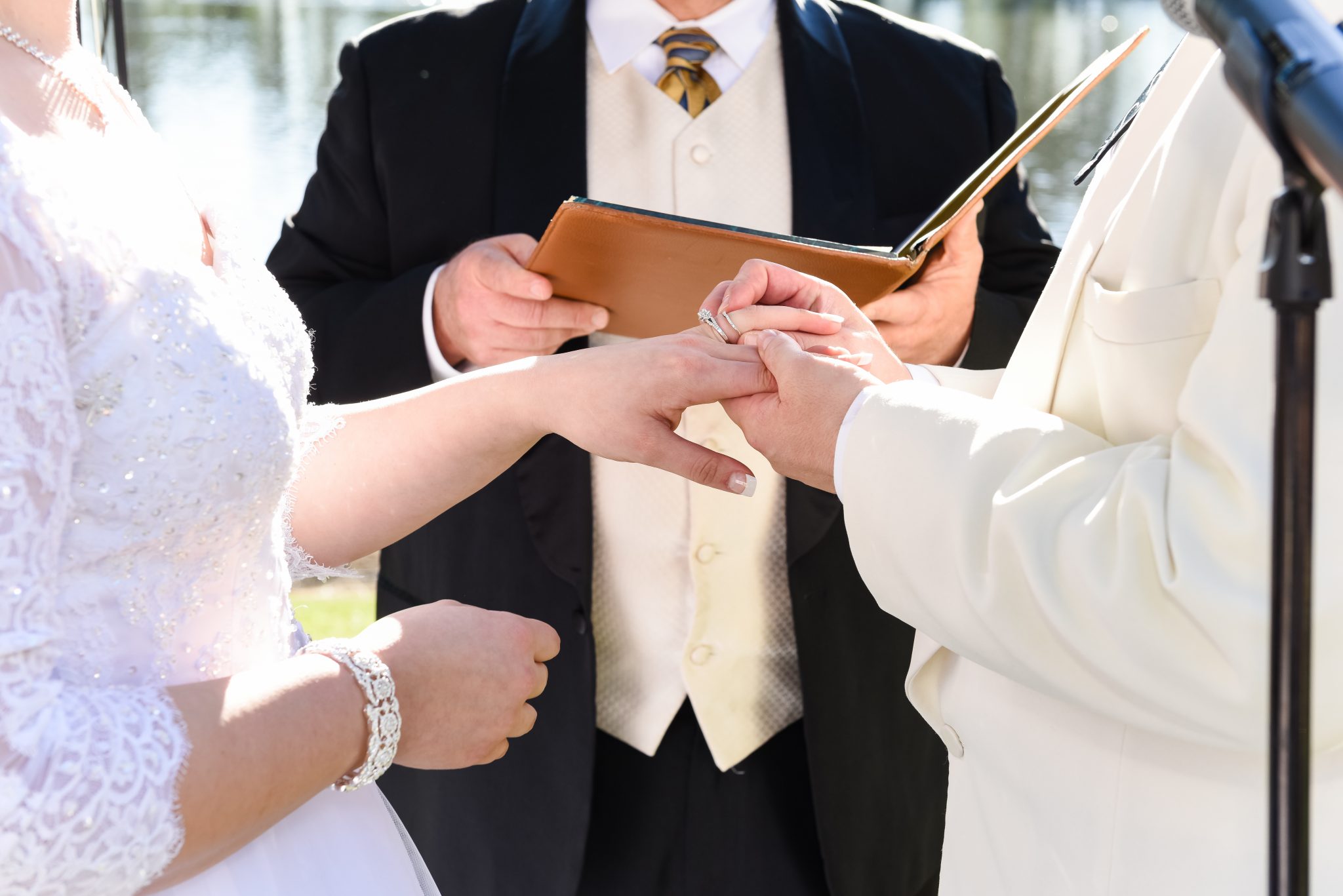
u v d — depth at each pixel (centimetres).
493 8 238
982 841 136
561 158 222
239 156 1015
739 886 223
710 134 225
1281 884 67
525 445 156
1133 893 116
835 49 231
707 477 149
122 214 108
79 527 103
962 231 204
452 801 223
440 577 224
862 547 124
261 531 120
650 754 220
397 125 230
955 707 140
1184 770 113
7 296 90
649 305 190
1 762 89
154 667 110
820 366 133
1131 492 105
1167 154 119
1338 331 95
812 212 221
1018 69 1475
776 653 221
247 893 118
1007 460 115
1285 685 67
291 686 107
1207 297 113
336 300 234
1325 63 64
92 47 217
